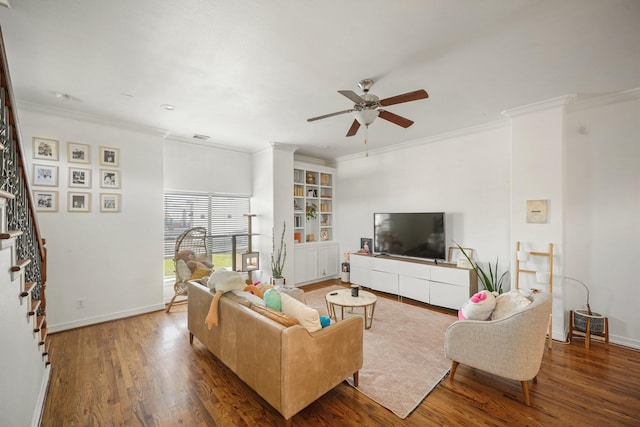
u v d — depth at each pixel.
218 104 3.12
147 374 2.37
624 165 2.96
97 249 3.52
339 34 1.91
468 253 4.21
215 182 4.99
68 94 2.86
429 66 2.34
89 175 3.47
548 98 3.00
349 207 6.07
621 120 2.97
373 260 5.05
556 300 3.03
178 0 1.59
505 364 2.03
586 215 3.16
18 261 1.65
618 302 2.99
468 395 2.12
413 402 2.03
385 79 2.56
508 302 2.30
